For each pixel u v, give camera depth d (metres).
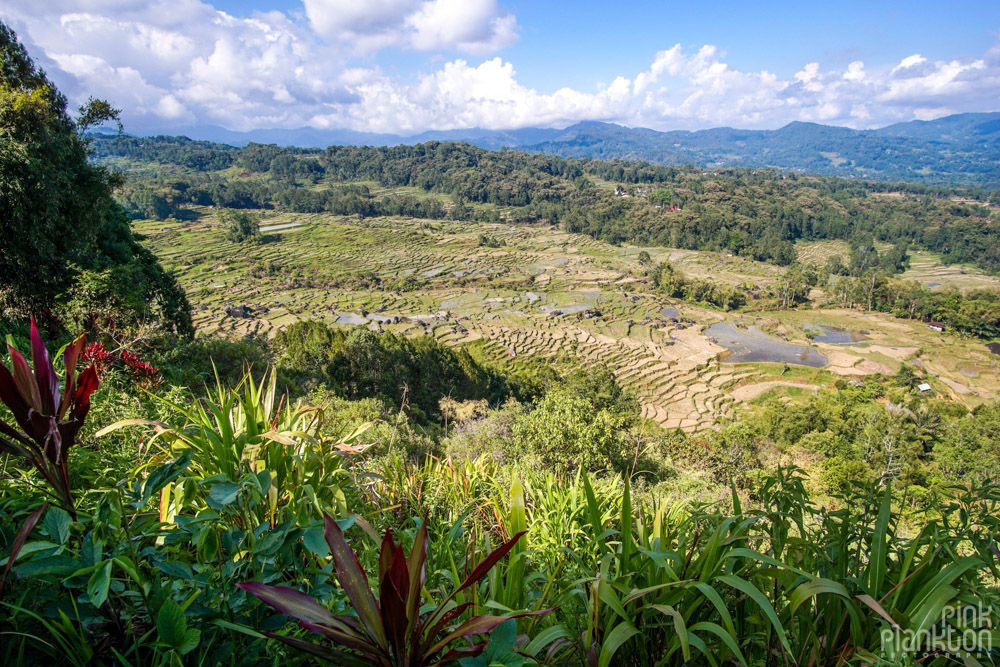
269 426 2.15
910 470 28.73
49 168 13.35
